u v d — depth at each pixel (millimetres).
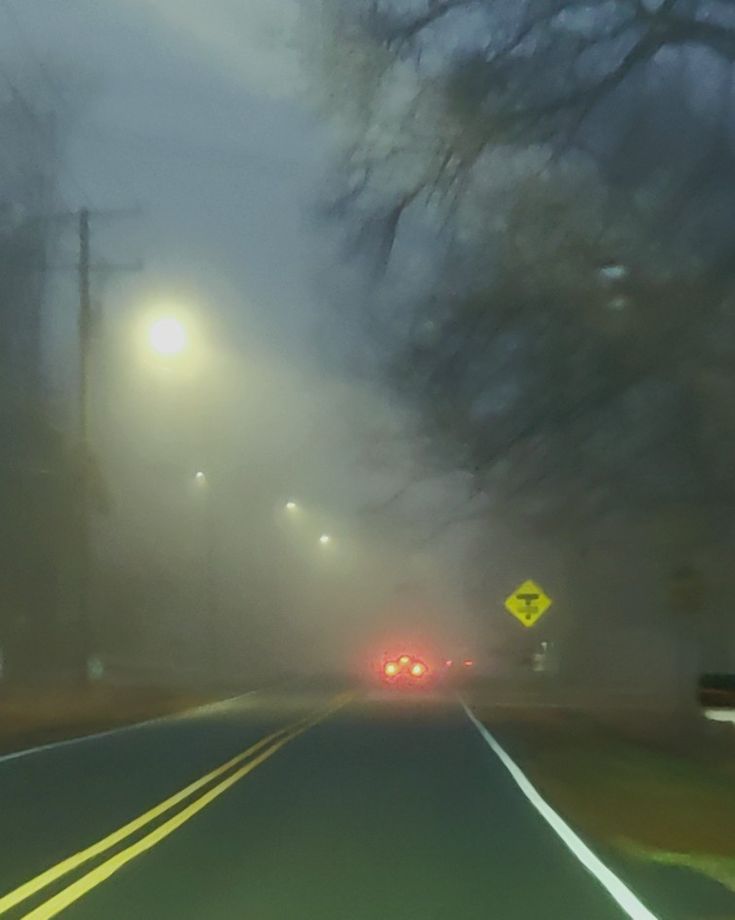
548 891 11898
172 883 12188
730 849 14547
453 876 12633
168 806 17391
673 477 20375
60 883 12141
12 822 15914
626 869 13078
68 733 30188
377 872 12836
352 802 18109
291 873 12750
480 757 24953
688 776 21891
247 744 27281
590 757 25141
